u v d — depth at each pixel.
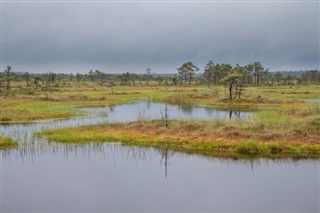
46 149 32.56
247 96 83.44
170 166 26.86
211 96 89.56
